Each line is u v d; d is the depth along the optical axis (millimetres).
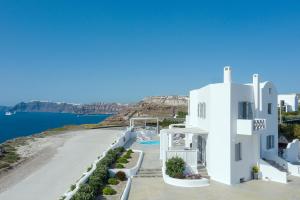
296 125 45719
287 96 70438
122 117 127062
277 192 25828
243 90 30000
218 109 29266
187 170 29750
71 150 51938
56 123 192000
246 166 29766
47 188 28969
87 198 21000
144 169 32094
